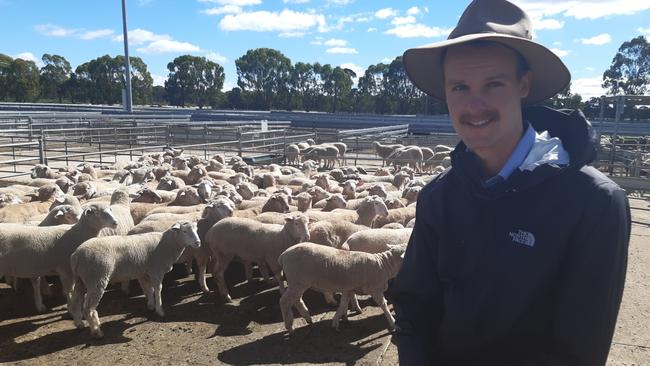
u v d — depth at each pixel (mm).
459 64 1880
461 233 2051
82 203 10164
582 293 1734
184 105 112312
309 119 53562
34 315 6824
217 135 34750
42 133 20562
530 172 1856
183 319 6793
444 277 2125
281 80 103625
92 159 24781
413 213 9914
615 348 5785
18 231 6531
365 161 27031
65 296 7387
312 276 6230
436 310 2346
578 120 1945
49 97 112750
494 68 1834
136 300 7461
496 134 1884
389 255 6363
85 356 5645
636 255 9773
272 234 7570
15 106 60062
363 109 97688
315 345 6004
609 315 1724
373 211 9258
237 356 5680
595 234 1700
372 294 6414
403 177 14336
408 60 2213
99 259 6137
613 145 18219
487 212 1950
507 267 1878
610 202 1694
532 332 1929
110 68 109188
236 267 9359
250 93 106375
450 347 2166
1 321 6594
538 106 2186
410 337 2260
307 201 10234
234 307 7297
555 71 1969
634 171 19016
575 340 1761
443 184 2182
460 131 1939
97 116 36250
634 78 74688
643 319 6621
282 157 25797
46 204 9930
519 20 1883
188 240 6898
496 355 2041
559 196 1804
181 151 22516
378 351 5840
